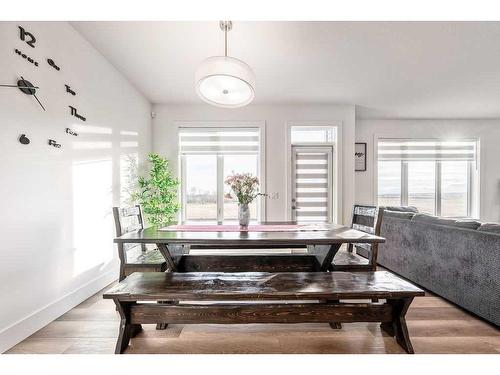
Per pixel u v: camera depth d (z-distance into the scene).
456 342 1.84
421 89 4.01
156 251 2.75
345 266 2.29
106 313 2.29
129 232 2.43
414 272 2.93
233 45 2.75
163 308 1.73
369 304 1.77
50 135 2.18
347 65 3.21
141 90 4.02
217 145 4.80
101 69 2.98
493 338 1.89
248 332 1.97
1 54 1.75
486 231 2.12
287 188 4.72
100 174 2.96
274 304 1.73
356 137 5.74
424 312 2.29
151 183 4.04
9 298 1.78
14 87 1.83
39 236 2.05
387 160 5.82
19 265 1.86
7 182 1.78
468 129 5.76
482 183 5.77
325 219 4.91
